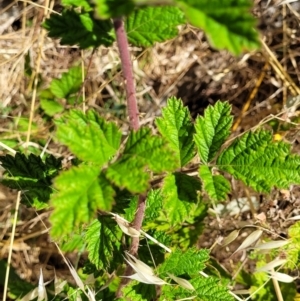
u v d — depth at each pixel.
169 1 0.12
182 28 0.39
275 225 0.31
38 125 0.37
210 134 0.20
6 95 0.38
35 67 0.38
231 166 0.20
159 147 0.16
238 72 0.41
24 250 0.35
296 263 0.28
